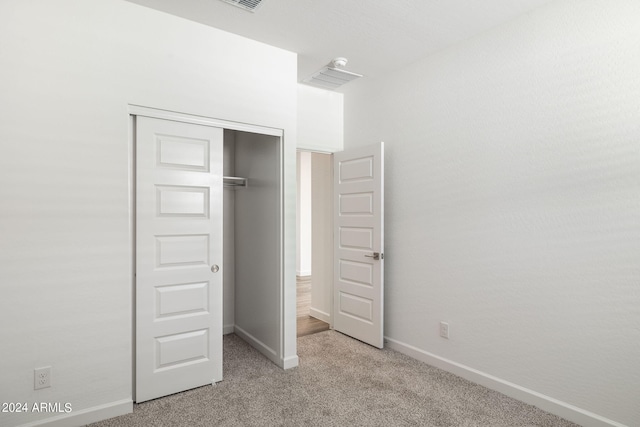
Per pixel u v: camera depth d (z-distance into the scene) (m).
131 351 2.32
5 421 1.93
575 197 2.19
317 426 2.14
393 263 3.41
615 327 2.03
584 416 2.13
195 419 2.20
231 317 3.92
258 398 2.46
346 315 3.79
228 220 3.88
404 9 2.36
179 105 2.46
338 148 4.00
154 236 2.43
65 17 2.08
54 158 2.05
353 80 3.63
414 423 2.17
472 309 2.74
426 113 3.09
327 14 2.42
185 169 2.54
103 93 2.19
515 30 2.47
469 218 2.76
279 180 3.00
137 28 2.31
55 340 2.05
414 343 3.20
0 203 1.91
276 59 2.90
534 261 2.38
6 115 1.93
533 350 2.38
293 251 3.03
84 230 2.14
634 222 1.97
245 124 2.76
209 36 2.58
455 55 2.86
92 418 2.14
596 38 2.10
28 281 1.98
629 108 1.98
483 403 2.40
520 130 2.45
